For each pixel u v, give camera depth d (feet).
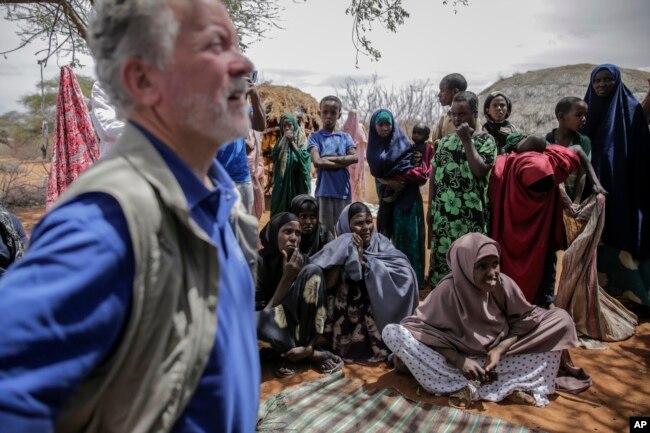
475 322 11.41
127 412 2.96
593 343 13.75
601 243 15.92
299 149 21.06
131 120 3.39
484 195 14.82
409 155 16.90
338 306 13.52
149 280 2.87
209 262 3.19
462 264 11.25
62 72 16.63
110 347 2.80
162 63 3.19
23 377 2.43
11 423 2.36
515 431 9.69
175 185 3.10
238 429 3.57
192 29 3.24
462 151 14.73
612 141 15.20
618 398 11.12
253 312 3.91
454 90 18.90
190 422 3.17
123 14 3.17
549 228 13.53
